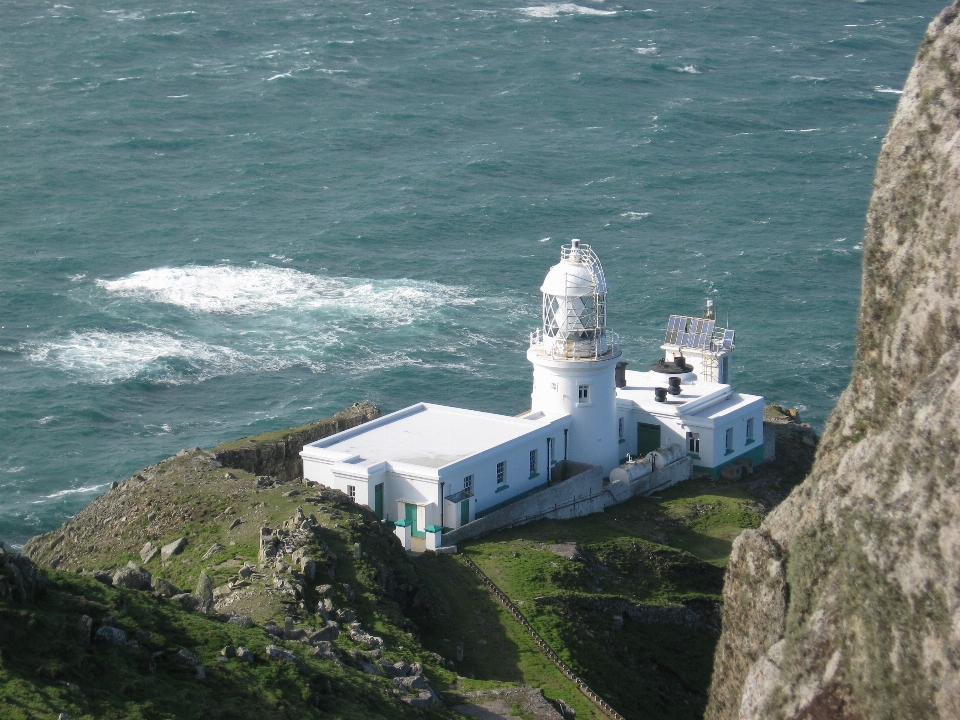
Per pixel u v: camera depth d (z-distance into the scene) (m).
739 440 72.94
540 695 38.66
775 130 184.12
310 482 57.62
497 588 51.09
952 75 27.44
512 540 57.34
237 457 63.91
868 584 24.17
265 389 98.38
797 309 114.00
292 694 32.84
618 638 50.25
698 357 77.75
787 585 28.11
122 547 53.78
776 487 71.88
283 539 47.09
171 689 31.31
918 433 24.30
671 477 69.50
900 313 27.19
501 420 65.69
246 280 122.88
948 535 23.11
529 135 182.00
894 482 24.42
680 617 54.16
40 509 80.00
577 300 65.88
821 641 25.58
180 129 184.88
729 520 65.06
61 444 88.69
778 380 98.50
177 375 100.56
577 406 66.69
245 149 175.88
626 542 58.22
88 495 81.88
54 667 29.91
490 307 115.81
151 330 109.75
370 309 114.62
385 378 100.19
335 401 95.69
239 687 32.41
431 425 65.12
